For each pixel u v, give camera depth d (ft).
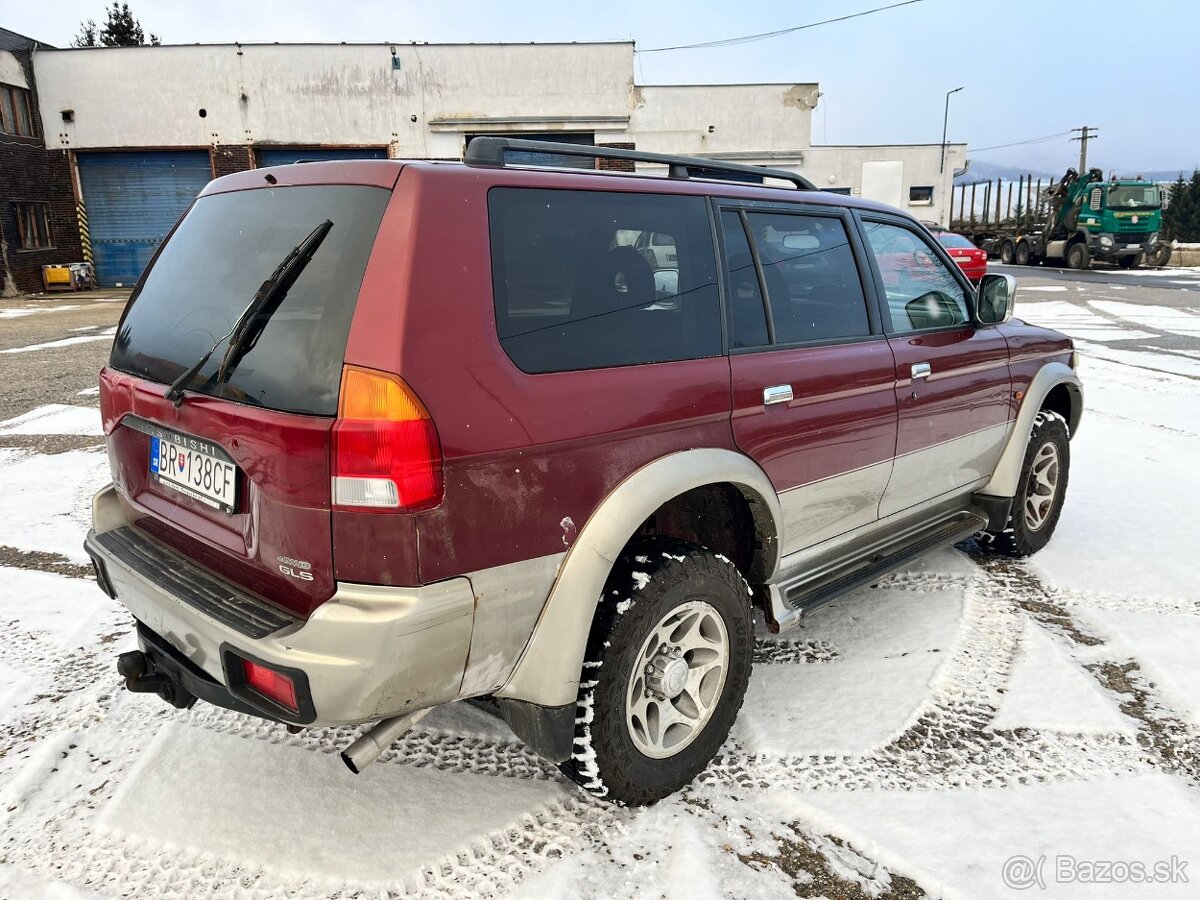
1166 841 7.59
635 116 85.87
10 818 7.83
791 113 87.71
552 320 7.15
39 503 16.98
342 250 6.54
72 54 76.79
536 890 6.93
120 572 7.88
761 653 11.05
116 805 7.96
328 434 6.04
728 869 7.20
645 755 7.84
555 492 6.93
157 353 7.91
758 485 8.70
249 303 7.07
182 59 77.97
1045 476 14.23
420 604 6.16
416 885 7.01
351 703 6.17
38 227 78.07
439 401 6.18
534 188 7.30
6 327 48.78
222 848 7.45
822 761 8.73
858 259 10.68
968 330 12.44
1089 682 10.25
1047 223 105.70
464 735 9.23
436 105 81.82
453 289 6.43
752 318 9.05
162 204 81.71
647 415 7.60
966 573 13.69
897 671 10.53
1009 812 7.97
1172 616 12.07
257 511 6.62
